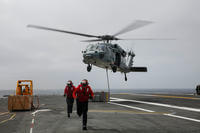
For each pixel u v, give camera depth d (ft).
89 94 22.04
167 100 67.00
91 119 28.45
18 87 47.65
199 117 30.73
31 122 25.77
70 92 30.14
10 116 31.42
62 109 41.39
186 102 58.54
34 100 71.15
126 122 26.00
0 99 83.46
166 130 21.17
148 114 34.06
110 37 66.49
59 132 20.11
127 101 64.64
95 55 58.90
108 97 63.36
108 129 21.54
